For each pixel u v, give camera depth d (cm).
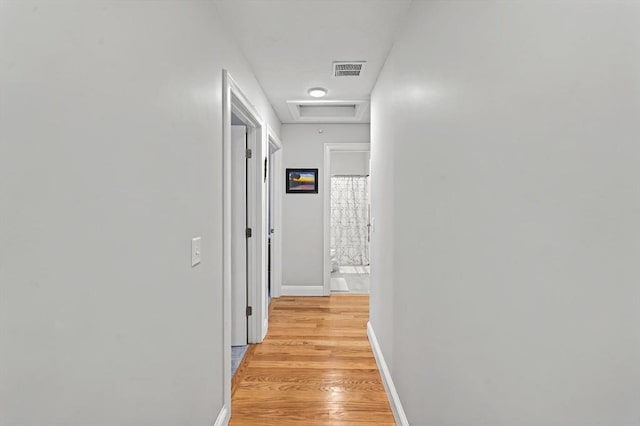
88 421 80
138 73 100
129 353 97
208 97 165
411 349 172
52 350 69
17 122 62
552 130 67
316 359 279
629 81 50
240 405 216
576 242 61
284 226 464
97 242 82
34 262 65
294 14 191
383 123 257
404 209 188
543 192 70
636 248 50
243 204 307
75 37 75
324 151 457
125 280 94
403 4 180
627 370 51
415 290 165
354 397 225
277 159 456
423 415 152
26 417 64
